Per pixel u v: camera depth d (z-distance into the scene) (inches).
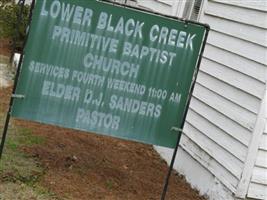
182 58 190.2
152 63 188.9
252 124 210.4
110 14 183.6
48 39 181.3
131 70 187.9
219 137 229.1
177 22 188.1
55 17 180.5
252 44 218.2
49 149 234.7
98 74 186.2
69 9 181.0
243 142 213.5
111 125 189.6
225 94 230.4
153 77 189.6
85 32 183.2
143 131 191.6
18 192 189.3
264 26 212.7
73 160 229.0
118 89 188.1
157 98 190.9
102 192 206.1
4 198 183.8
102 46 184.9
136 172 240.7
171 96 191.6
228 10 237.0
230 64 230.2
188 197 228.1
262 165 210.7
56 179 205.9
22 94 182.1
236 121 220.2
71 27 181.9
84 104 186.9
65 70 183.8
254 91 212.8
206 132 238.8
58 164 220.8
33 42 180.5
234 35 230.2
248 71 218.4
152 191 222.7
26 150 226.2
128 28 185.5
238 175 211.9
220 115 231.3
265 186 211.8
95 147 257.1
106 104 188.2
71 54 183.3
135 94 189.5
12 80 334.0
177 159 257.3
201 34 190.1
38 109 183.9
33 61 181.5
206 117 240.5
